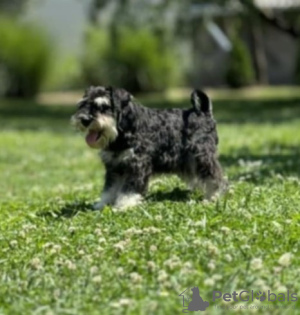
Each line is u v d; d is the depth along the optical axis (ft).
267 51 161.48
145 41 142.10
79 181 44.75
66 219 28.68
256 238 23.90
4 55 140.77
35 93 146.20
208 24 128.77
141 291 19.71
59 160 57.47
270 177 37.88
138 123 30.17
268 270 20.80
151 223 26.58
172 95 142.41
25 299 19.90
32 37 143.54
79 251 23.68
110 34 128.77
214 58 160.04
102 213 28.63
